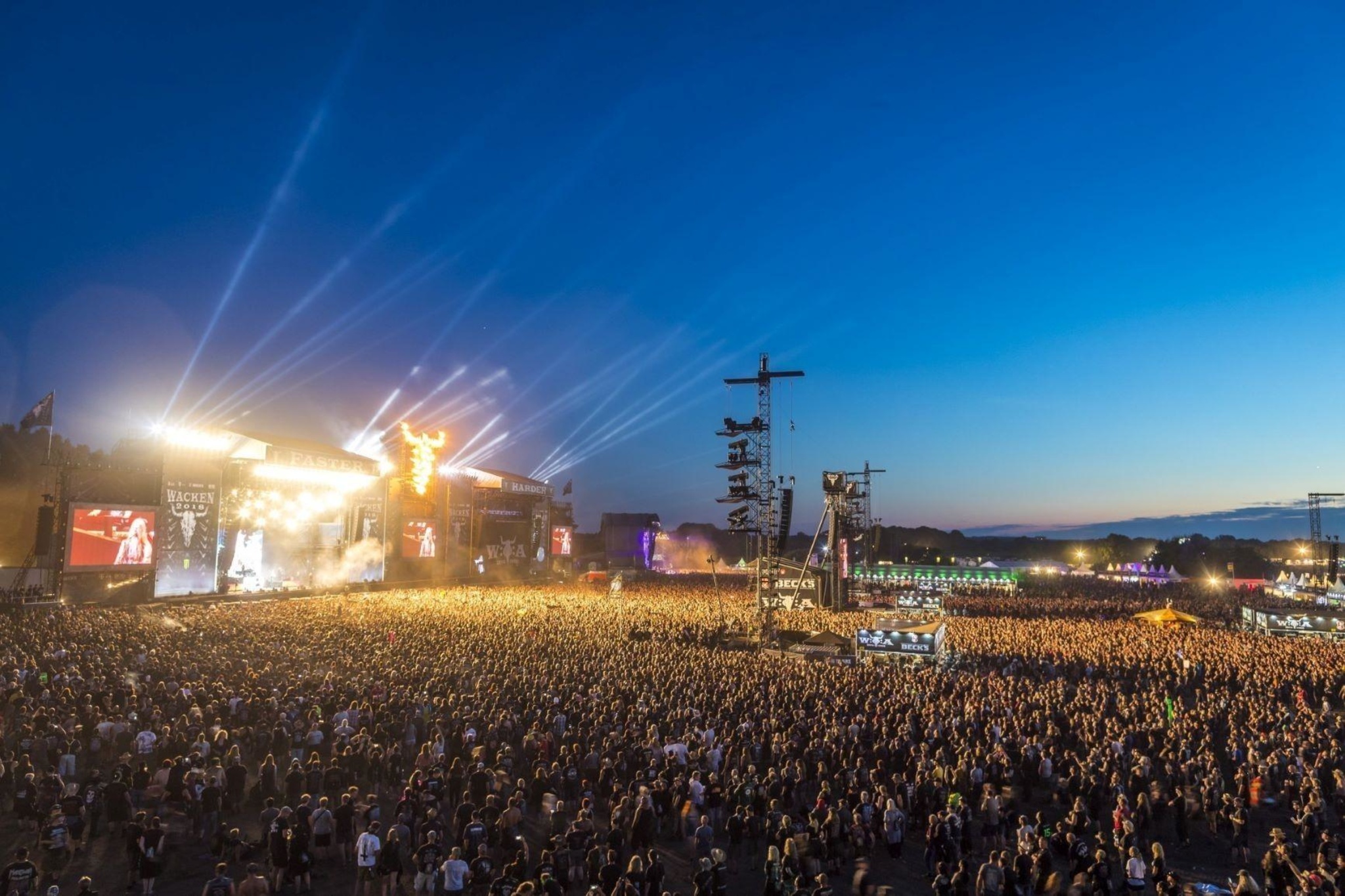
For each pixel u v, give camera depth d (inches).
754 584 3508.9
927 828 804.6
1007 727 1040.2
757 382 2352.4
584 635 1875.0
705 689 1235.2
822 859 698.2
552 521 4965.6
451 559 4025.6
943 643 1688.0
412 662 1401.3
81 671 1163.3
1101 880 622.8
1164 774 890.7
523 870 577.0
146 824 636.7
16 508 2849.4
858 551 4252.0
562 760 863.7
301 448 3117.6
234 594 2738.7
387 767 887.7
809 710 1139.9
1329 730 1087.0
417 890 617.6
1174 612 2213.3
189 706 1013.2
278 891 651.5
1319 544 3772.1
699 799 776.9
